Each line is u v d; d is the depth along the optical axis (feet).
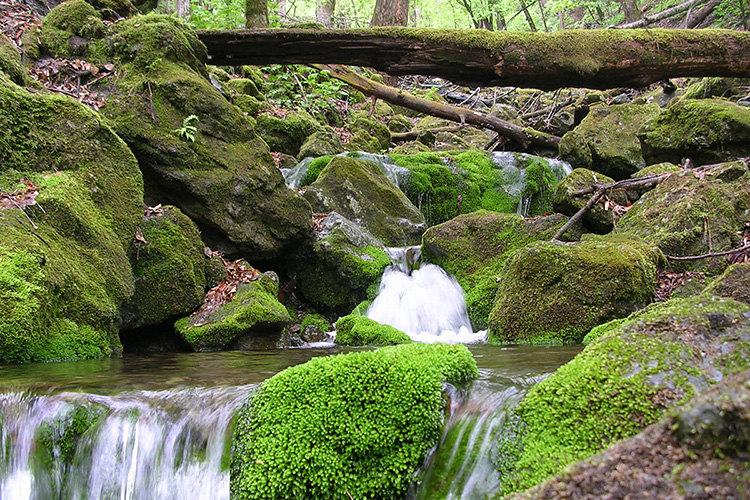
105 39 21.56
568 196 21.98
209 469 8.16
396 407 7.73
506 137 39.50
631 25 59.41
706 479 4.24
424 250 23.95
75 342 13.50
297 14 103.45
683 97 40.16
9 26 21.89
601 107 36.32
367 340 18.30
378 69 24.79
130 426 8.93
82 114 16.75
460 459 7.40
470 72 24.07
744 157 25.82
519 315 17.42
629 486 4.53
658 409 6.44
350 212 26.12
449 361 8.68
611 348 7.45
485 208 32.55
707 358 6.96
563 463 6.47
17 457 9.20
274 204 21.77
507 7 76.43
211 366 12.78
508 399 7.84
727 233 18.70
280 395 8.09
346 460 7.52
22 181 14.90
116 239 16.16
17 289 12.26
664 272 18.17
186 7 48.65
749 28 53.16
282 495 7.41
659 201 20.36
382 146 42.04
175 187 19.81
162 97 20.34
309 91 44.14
